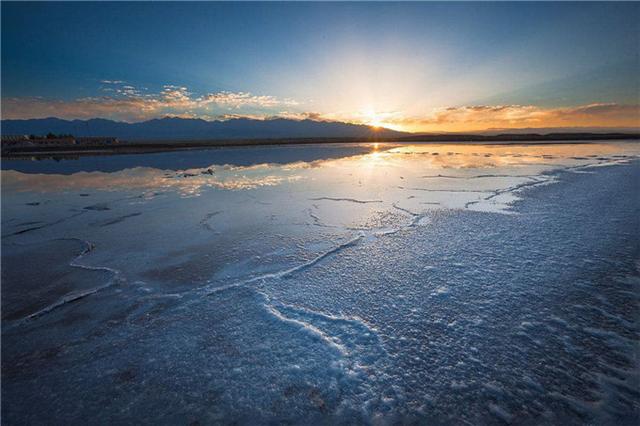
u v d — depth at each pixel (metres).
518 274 4.27
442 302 3.69
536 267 4.45
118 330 3.43
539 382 2.56
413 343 3.04
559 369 2.67
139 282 4.46
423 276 4.31
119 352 3.09
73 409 2.49
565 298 3.68
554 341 2.99
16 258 5.36
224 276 4.55
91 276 4.68
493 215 6.98
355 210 7.75
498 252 4.99
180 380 2.72
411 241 5.59
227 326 3.42
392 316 3.46
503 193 9.20
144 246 5.77
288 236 6.04
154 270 4.81
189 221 7.19
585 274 4.21
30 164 21.16
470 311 3.49
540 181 10.97
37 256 5.43
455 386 2.55
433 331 3.19
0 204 9.29
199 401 2.51
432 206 7.90
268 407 2.43
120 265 5.02
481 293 3.84
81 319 3.65
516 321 3.30
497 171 13.70
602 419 2.24
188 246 5.70
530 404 2.37
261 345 3.10
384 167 16.47
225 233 6.31
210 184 12.14
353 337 3.15
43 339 3.33
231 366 2.85
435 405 2.39
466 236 5.73
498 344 2.97
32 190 11.42
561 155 20.41
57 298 4.12
